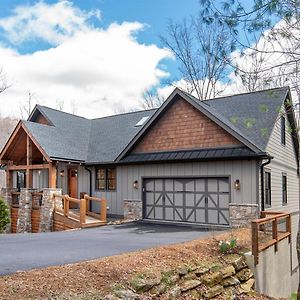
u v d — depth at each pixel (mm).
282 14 7102
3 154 18344
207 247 8922
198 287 6859
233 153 13445
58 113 21703
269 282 9383
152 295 5918
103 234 11977
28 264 6754
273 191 14734
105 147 18719
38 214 16938
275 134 15203
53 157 16203
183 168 15055
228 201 13812
